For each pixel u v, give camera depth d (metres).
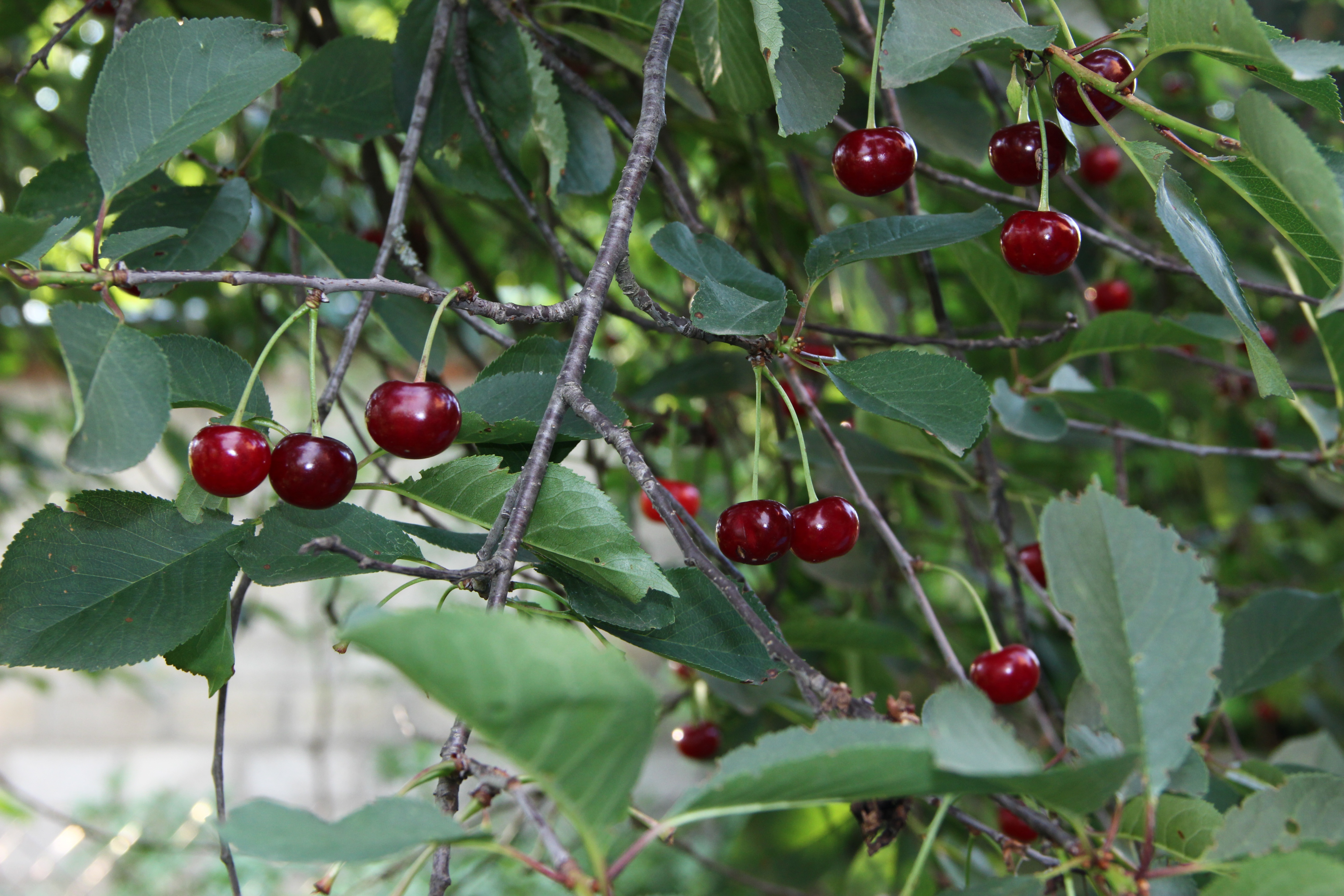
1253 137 0.60
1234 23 0.60
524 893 1.49
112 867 1.69
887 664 1.01
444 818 0.56
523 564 0.65
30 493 1.56
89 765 2.17
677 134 1.10
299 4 0.85
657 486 0.60
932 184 0.92
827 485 0.86
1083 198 0.87
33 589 0.63
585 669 0.53
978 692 0.58
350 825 0.56
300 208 0.77
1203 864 0.58
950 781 0.56
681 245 0.66
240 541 0.64
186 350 0.64
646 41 0.75
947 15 0.63
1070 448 1.10
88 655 0.62
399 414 0.61
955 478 0.86
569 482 0.61
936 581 1.36
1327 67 0.59
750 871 1.09
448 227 0.99
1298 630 0.76
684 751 0.90
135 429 0.59
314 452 0.61
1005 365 1.04
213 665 0.64
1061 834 0.59
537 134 0.75
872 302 0.96
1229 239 1.13
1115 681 0.58
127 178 0.62
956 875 0.95
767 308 0.62
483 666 0.53
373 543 0.64
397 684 2.33
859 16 0.77
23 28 1.04
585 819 0.55
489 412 0.66
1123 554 0.59
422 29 0.75
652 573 0.61
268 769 2.15
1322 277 0.64
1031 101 0.66
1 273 0.59
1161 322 0.80
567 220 1.29
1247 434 1.28
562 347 0.67
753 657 0.63
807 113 0.66
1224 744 1.61
